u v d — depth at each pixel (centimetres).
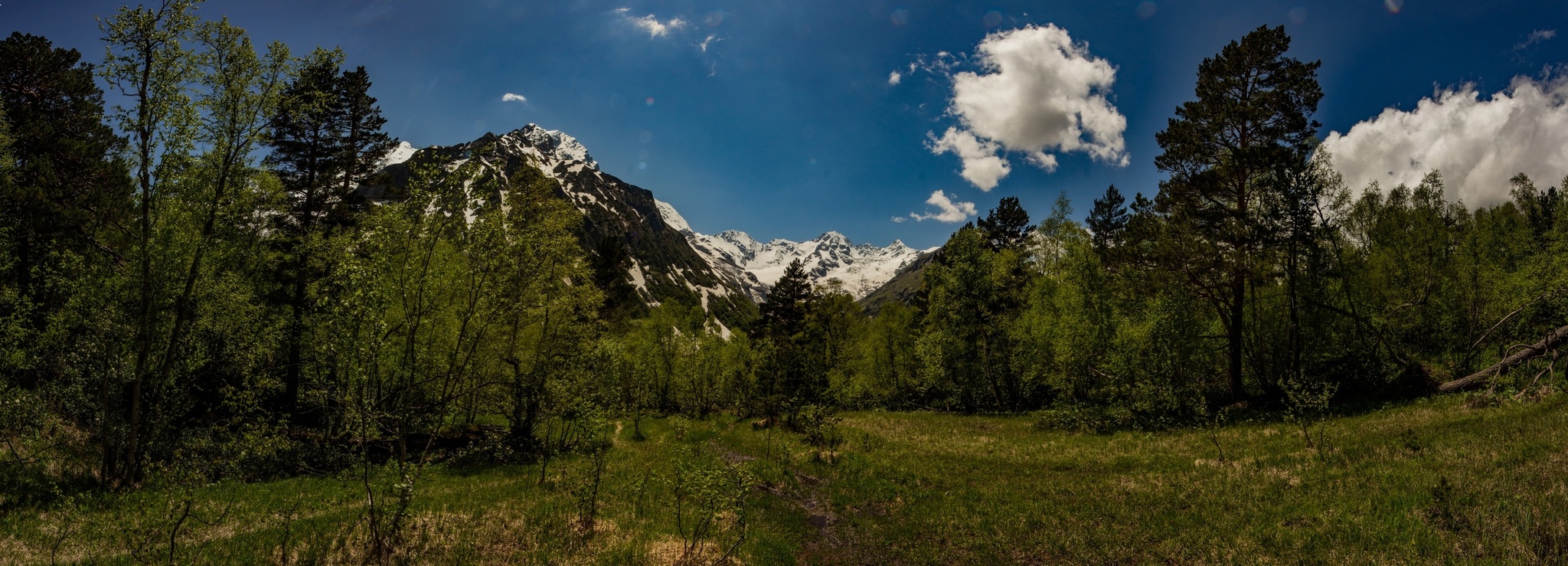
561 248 1641
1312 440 1894
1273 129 2711
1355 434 1908
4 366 1817
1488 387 2238
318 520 1439
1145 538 1326
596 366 2664
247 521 1466
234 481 1884
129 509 1430
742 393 5234
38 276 2095
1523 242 3534
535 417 2717
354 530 1314
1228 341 3188
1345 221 2995
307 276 2617
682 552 1278
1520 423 1639
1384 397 2631
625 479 2072
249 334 2172
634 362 4569
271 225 2570
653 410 5488
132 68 1623
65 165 2466
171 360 1823
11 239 2209
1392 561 979
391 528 1177
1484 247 3597
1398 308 3130
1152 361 3033
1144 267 3002
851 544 1547
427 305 1325
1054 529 1466
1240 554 1136
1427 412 2092
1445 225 3566
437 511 1540
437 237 1276
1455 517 1084
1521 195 4169
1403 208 3816
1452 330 3192
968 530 1549
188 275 1806
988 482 2023
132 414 1756
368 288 1125
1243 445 2084
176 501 1223
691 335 5406
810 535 1630
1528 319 2689
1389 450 1623
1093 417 3058
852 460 2497
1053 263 4038
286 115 2766
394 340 1545
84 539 1248
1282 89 2662
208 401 2617
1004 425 3431
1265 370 3173
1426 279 3322
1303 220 2659
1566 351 2170
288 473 2161
